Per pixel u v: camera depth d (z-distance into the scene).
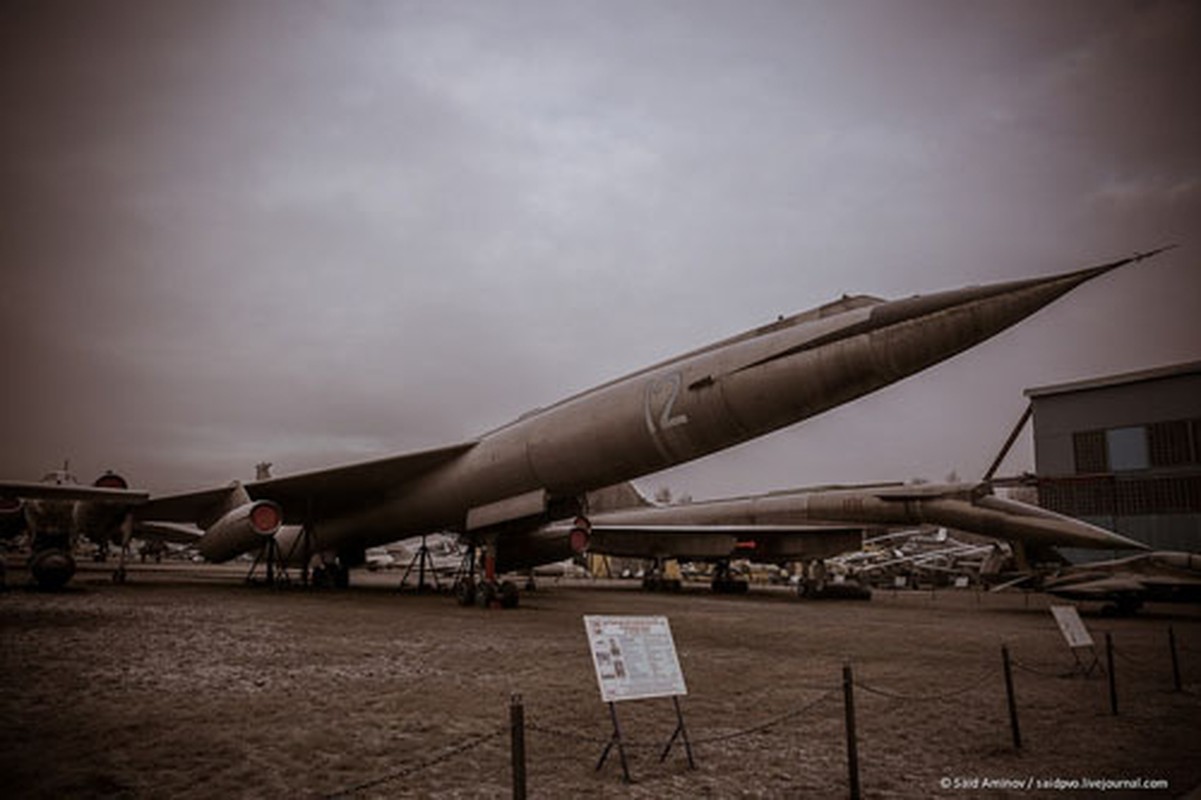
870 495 24.91
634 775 5.02
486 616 14.62
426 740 5.60
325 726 5.91
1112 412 29.92
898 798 4.74
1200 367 27.70
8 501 18.64
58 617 12.27
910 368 10.36
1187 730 6.71
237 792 4.41
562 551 20.62
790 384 11.28
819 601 25.14
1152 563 20.05
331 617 13.67
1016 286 9.57
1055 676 9.49
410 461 17.64
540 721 6.31
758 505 28.45
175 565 49.41
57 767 4.77
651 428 13.16
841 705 7.36
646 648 5.25
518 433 15.98
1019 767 5.48
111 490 15.34
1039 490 31.33
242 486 19.58
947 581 38.44
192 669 8.09
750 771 5.18
